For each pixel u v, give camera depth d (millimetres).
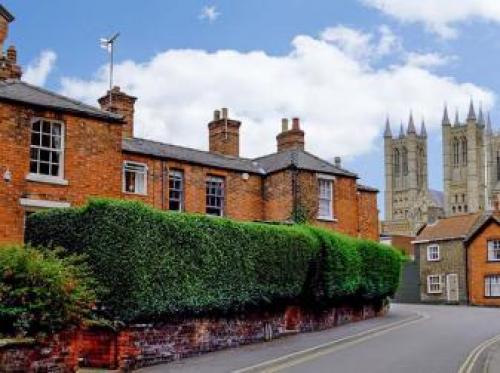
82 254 15234
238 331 19797
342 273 25703
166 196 26906
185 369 15109
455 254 57000
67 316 13438
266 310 21406
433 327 27391
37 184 20484
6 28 24469
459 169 154625
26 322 12883
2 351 11883
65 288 13453
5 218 19578
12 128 20125
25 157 20328
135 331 15617
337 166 33969
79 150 21672
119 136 22859
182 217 17344
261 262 20406
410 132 163125
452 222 60125
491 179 154125
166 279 16438
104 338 15430
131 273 15453
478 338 23016
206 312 18219
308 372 14766
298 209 29781
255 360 16516
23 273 13289
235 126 34062
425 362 16625
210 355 17609
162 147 29078
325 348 19516
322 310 25609
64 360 13562
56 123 21438
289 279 21828
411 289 60750
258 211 30797
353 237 30703
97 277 15633
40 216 17000
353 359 17094
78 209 16344
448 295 57125
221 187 29516
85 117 21984
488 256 54594
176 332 17031
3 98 19906
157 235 16328
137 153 26172
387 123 168250
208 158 30328
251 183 30688
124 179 25766
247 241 19859
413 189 160875
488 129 156000
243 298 19391
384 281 31609
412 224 128250
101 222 15836
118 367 15133
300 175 30312
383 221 134500
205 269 17922
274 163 32125
